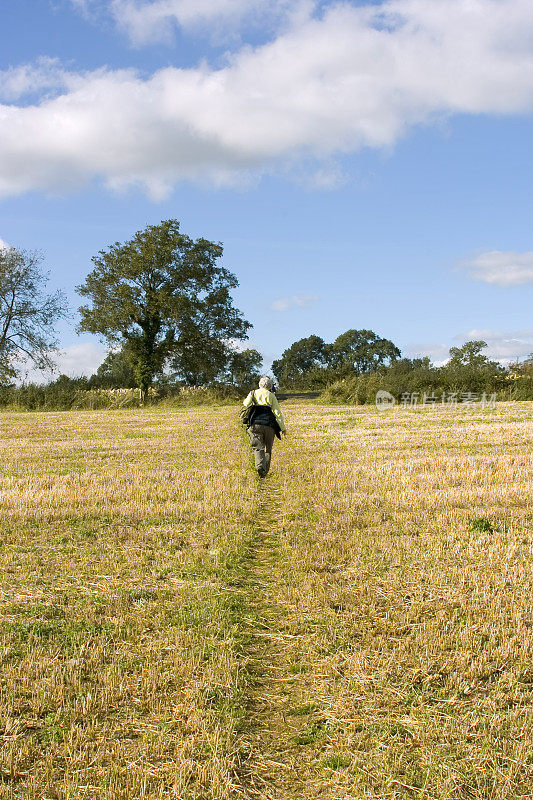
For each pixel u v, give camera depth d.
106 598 5.84
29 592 6.05
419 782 3.33
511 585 5.88
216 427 24.02
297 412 32.31
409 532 7.79
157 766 3.48
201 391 46.28
